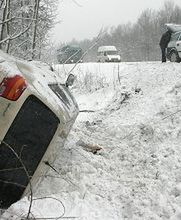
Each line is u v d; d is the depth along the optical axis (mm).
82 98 15156
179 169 6480
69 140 7688
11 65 4637
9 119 4344
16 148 4543
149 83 14602
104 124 10289
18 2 12430
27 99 4492
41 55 14109
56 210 5090
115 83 16078
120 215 5258
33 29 13672
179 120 8867
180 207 5195
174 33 19672
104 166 6762
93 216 5090
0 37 10359
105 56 32031
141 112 10883
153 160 6949
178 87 11930
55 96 5016
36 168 4746
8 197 4684
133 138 8445
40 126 4648
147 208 5324
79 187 5789
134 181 6215
